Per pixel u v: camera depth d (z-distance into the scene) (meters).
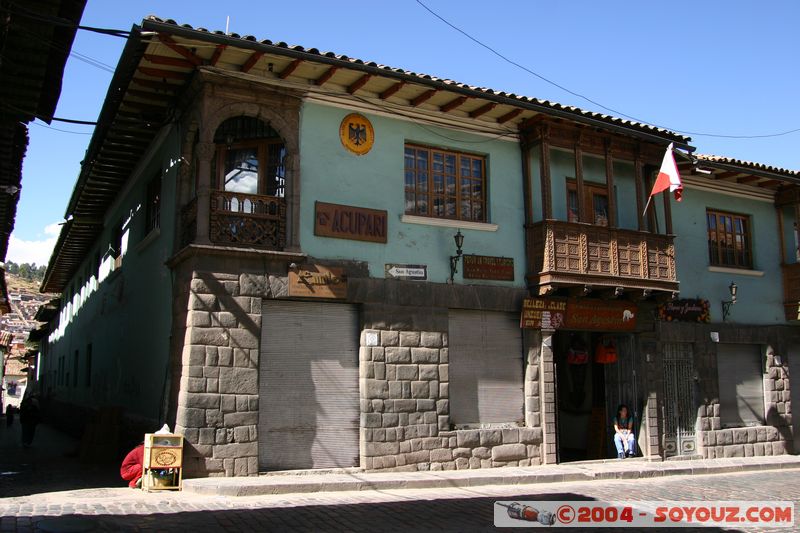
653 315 15.16
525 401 13.41
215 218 10.86
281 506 9.01
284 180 11.77
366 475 11.18
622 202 15.11
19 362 63.25
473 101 12.80
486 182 13.75
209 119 10.97
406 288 12.34
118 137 13.91
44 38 9.38
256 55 10.66
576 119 13.40
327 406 11.48
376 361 11.84
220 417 10.44
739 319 16.94
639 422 14.82
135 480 10.04
